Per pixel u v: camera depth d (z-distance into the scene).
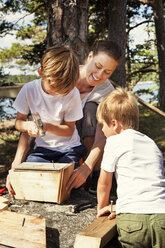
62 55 1.89
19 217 1.64
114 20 8.78
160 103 11.52
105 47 2.36
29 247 1.48
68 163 2.12
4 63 15.12
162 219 1.44
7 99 6.42
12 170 2.06
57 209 1.97
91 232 1.54
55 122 2.23
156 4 11.16
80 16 3.87
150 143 1.71
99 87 2.69
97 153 2.22
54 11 3.85
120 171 1.63
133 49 14.01
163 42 11.27
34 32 14.09
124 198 1.57
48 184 1.99
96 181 2.39
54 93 2.12
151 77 16.78
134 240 1.49
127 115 1.77
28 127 2.06
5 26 9.83
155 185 1.55
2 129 7.32
